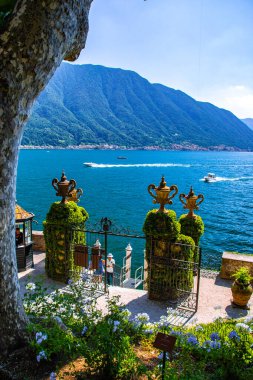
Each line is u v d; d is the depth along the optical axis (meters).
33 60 3.25
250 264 9.05
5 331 3.78
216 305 7.77
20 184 56.50
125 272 11.81
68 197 9.66
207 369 3.73
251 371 3.55
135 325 4.71
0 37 3.12
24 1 3.08
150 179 70.94
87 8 3.78
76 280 8.12
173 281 7.84
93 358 3.41
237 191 56.00
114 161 129.88
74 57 4.10
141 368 3.36
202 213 37.22
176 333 4.27
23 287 8.18
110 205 40.06
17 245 9.27
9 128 3.34
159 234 7.72
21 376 3.47
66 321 4.69
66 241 8.60
